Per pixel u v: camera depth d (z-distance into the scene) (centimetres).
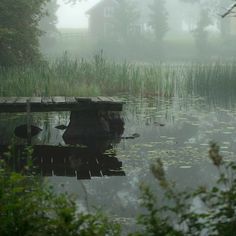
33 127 1165
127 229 509
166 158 872
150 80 1898
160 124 1245
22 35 2109
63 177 757
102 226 360
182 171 770
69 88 1510
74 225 343
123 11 5697
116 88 1844
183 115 1395
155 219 330
